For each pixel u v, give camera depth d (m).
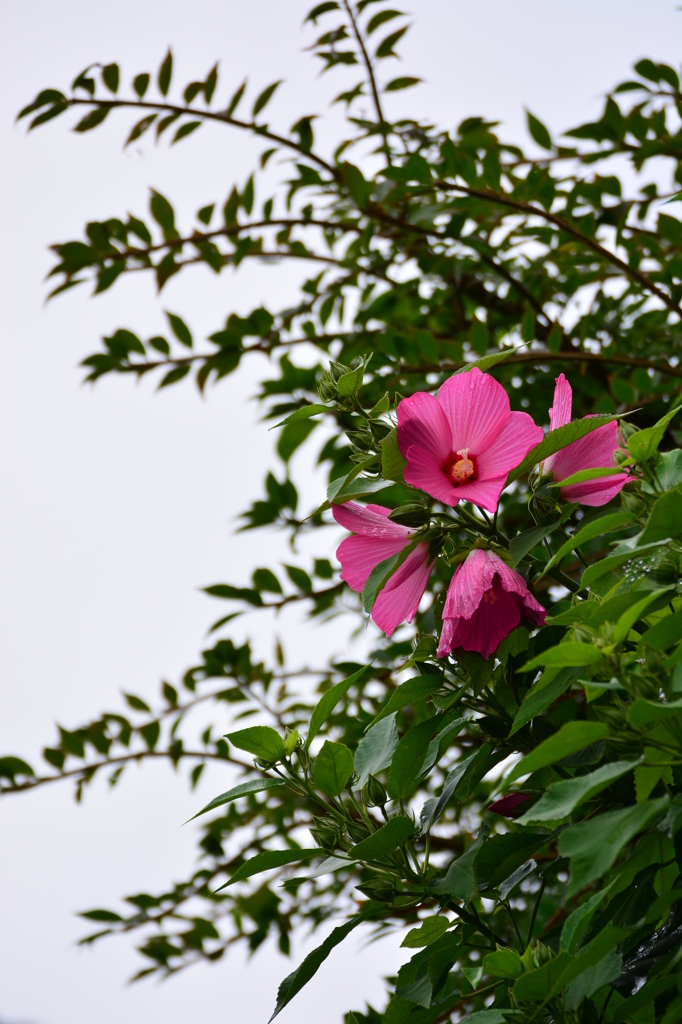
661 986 2.75
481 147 4.12
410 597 2.99
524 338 3.78
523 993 2.77
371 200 4.09
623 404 3.69
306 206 4.32
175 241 4.21
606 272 4.14
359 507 2.99
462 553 2.95
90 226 4.14
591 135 3.92
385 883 2.96
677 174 3.81
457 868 2.96
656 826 2.82
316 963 2.93
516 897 3.64
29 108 3.87
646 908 2.86
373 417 2.96
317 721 2.97
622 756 2.73
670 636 2.74
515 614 2.93
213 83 3.92
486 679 2.92
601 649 2.73
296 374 4.20
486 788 3.78
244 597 4.38
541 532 2.90
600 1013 2.85
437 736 3.02
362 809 2.98
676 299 3.75
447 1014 3.30
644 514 2.82
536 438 2.88
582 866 2.67
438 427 2.91
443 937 2.95
